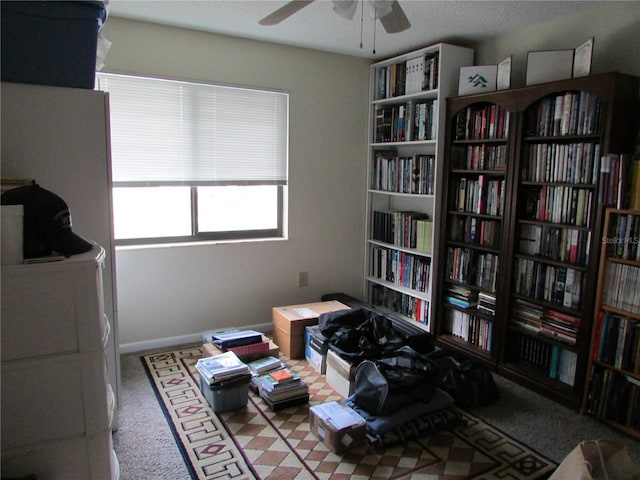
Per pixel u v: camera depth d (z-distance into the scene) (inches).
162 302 129.9
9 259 50.6
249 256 141.4
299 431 90.0
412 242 144.9
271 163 141.0
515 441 87.9
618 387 90.8
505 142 115.9
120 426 90.7
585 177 98.1
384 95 150.2
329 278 157.1
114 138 118.7
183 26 121.2
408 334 110.7
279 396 97.6
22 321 51.0
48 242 55.4
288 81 139.6
